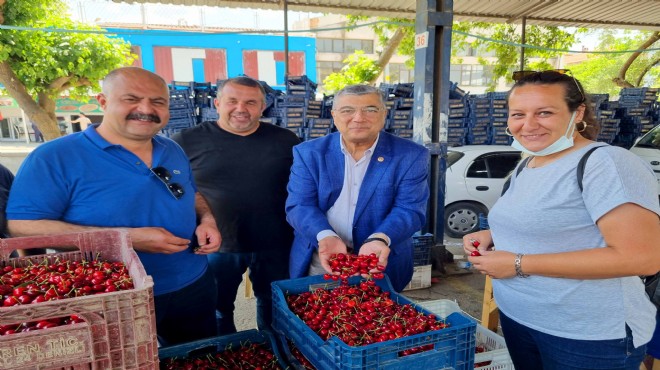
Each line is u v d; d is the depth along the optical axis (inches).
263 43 740.0
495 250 72.7
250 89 115.7
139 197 81.0
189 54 701.3
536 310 66.3
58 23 354.6
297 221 96.3
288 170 122.0
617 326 60.6
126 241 66.6
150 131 80.3
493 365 93.6
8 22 320.5
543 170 63.6
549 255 61.3
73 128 781.3
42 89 357.4
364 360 58.9
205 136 119.7
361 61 443.2
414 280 186.5
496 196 260.7
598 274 56.9
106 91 78.4
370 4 283.9
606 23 363.6
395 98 305.3
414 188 98.3
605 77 1040.8
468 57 1282.0
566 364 64.7
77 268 64.7
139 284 48.7
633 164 56.2
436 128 195.3
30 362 41.1
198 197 102.9
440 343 64.0
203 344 84.5
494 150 267.7
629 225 54.2
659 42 681.0
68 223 76.3
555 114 59.9
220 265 125.1
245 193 118.0
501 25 473.7
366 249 87.2
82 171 77.2
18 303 54.7
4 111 934.4
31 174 74.5
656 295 85.0
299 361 76.7
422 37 184.1
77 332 42.4
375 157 97.4
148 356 46.0
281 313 80.4
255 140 119.6
